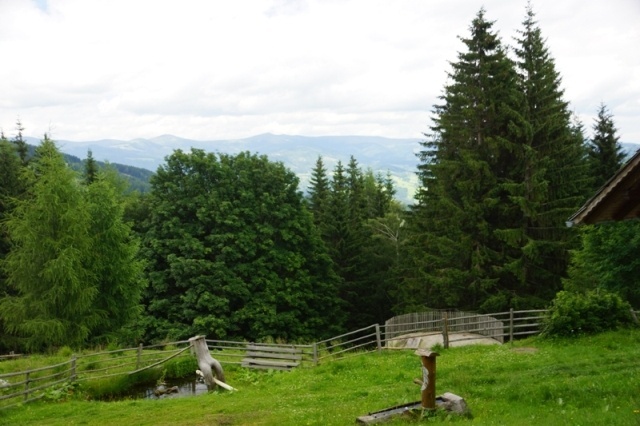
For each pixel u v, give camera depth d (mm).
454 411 12281
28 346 33188
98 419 16844
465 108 37562
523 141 37656
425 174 43219
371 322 55438
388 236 60062
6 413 18312
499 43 38125
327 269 50406
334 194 57500
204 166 46594
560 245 35781
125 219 51062
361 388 18438
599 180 48156
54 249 33594
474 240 37781
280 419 14383
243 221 45812
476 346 24406
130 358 25641
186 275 44125
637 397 12156
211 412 16500
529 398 13328
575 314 22922
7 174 45469
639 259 27422
